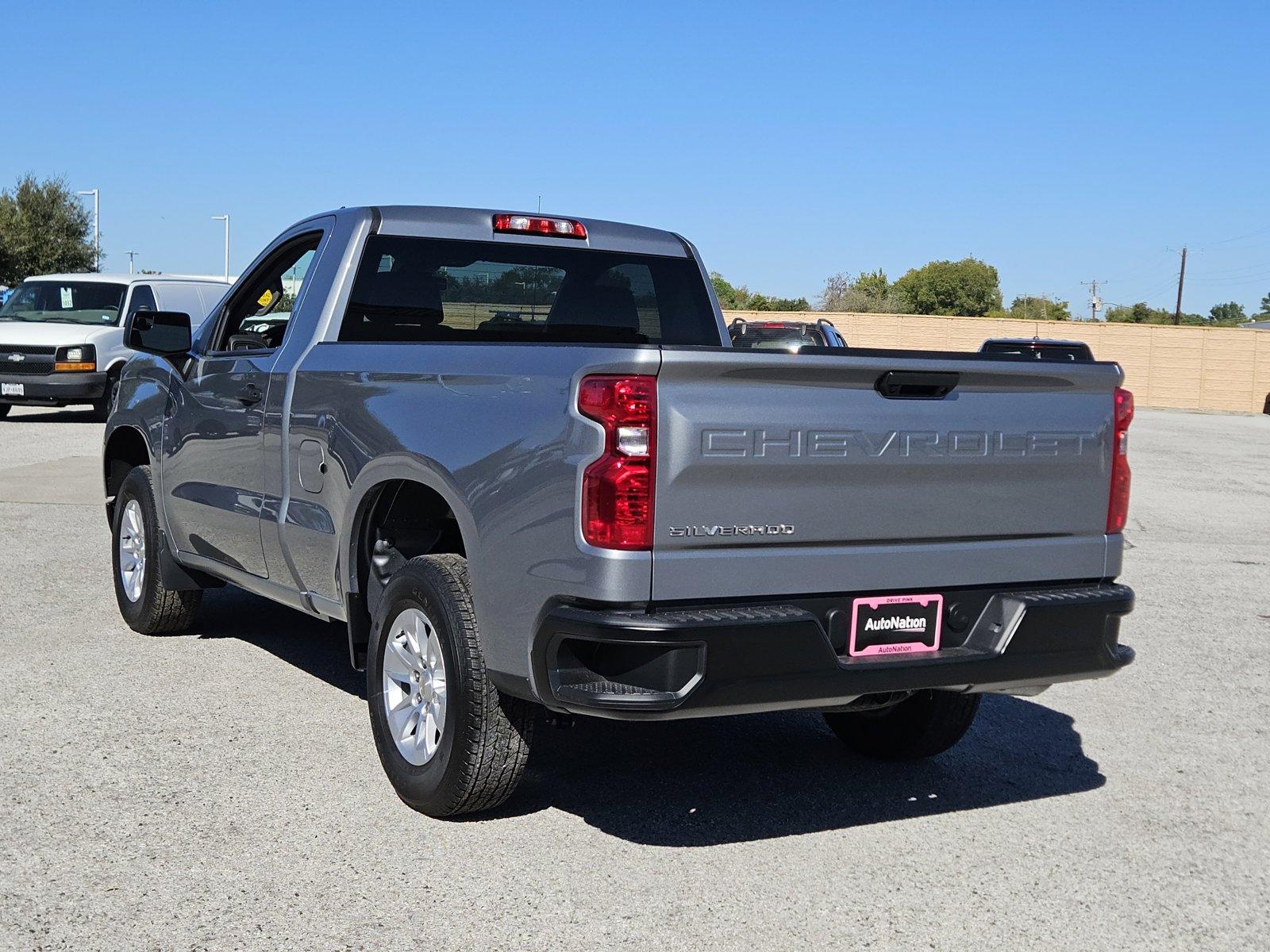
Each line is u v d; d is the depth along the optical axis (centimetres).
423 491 479
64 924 348
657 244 609
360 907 364
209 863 391
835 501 387
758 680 369
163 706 554
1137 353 5475
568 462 369
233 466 571
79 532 1013
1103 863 418
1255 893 397
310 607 530
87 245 5503
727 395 370
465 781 414
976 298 10244
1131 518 1384
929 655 406
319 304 532
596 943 346
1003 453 418
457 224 556
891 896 385
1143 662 711
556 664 372
